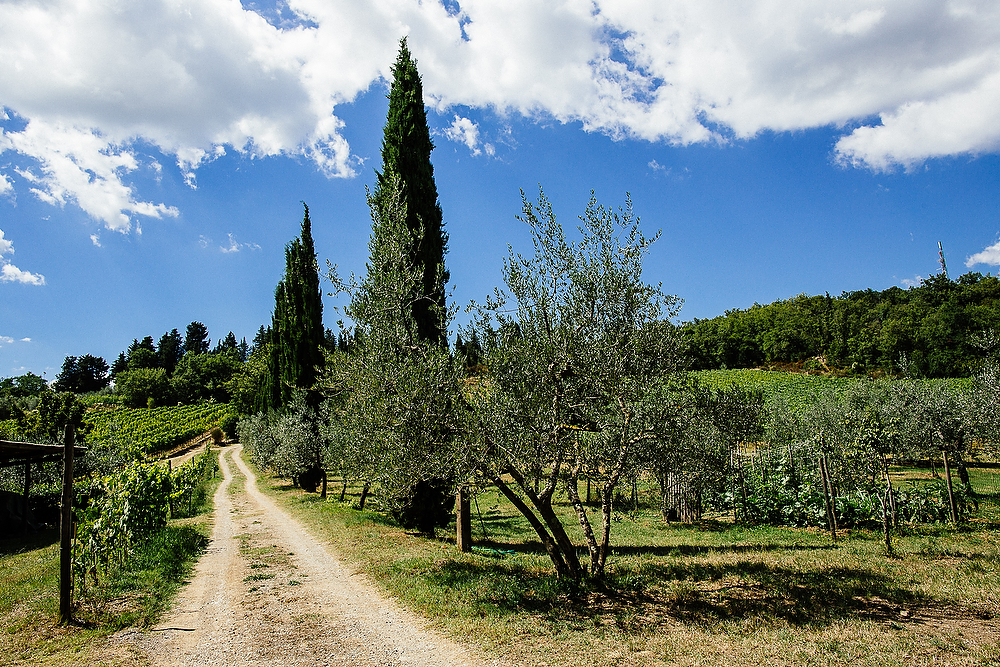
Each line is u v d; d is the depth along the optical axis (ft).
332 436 53.67
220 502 72.33
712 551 36.06
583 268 23.53
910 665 16.43
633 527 48.75
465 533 36.11
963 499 46.26
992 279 264.52
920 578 26.25
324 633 20.42
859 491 46.03
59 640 19.60
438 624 20.94
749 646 18.03
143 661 17.87
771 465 57.52
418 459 23.73
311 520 51.42
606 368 22.00
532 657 17.61
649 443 23.47
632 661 17.11
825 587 24.81
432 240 42.37
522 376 22.91
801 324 284.41
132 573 28.60
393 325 25.63
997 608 21.52
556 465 24.14
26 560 35.42
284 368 103.35
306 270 98.43
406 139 43.88
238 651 18.74
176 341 439.63
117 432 88.33
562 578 25.66
